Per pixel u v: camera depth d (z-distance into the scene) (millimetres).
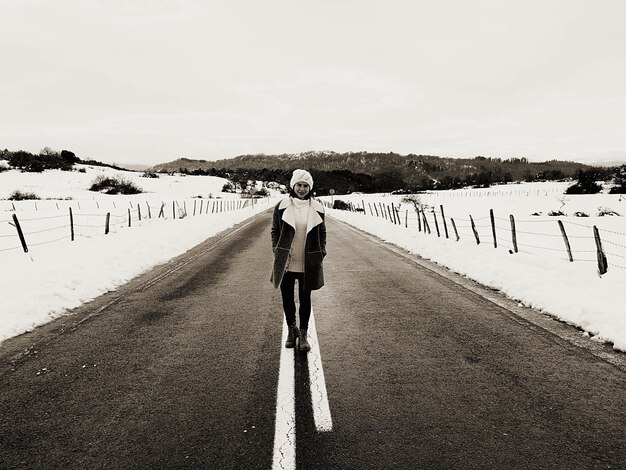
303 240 4355
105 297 6938
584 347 4438
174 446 2709
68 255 10719
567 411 3109
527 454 2576
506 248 11250
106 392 3520
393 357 4219
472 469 2436
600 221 29547
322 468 2455
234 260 10812
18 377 3855
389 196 92188
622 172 62219
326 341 4719
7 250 12086
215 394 3451
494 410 3133
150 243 12828
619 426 2898
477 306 6148
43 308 5980
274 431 2871
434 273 8828
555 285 6730
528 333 4910
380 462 2508
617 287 6355
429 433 2824
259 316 5785
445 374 3797
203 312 6000
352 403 3266
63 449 2697
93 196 57812
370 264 10023
